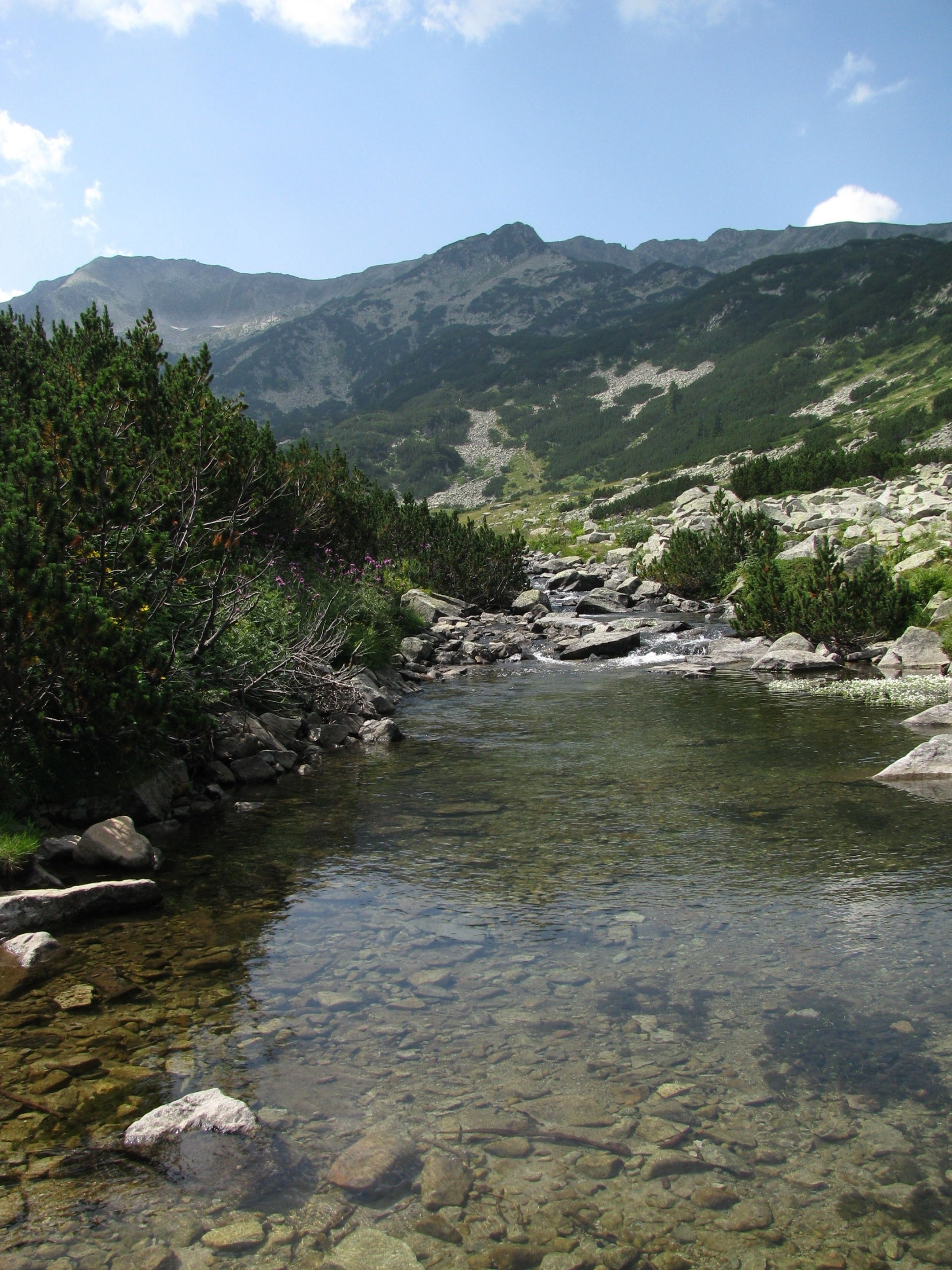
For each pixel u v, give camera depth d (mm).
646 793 8867
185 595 10555
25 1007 4555
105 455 8531
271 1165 3287
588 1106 3660
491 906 5961
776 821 7789
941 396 117125
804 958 5055
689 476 122688
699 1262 2807
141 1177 3229
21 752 7324
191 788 8789
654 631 23328
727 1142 3416
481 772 9906
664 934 5449
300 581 15516
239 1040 4211
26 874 6258
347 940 5418
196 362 14812
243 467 13922
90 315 16047
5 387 13719
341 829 7852
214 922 5727
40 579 6934
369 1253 2850
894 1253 2836
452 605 26812
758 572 22109
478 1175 3238
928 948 5152
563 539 56625
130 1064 3994
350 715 12445
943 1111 3590
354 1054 4070
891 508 38750
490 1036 4234
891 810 7984
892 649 17297
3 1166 3283
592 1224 2986
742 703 13797
